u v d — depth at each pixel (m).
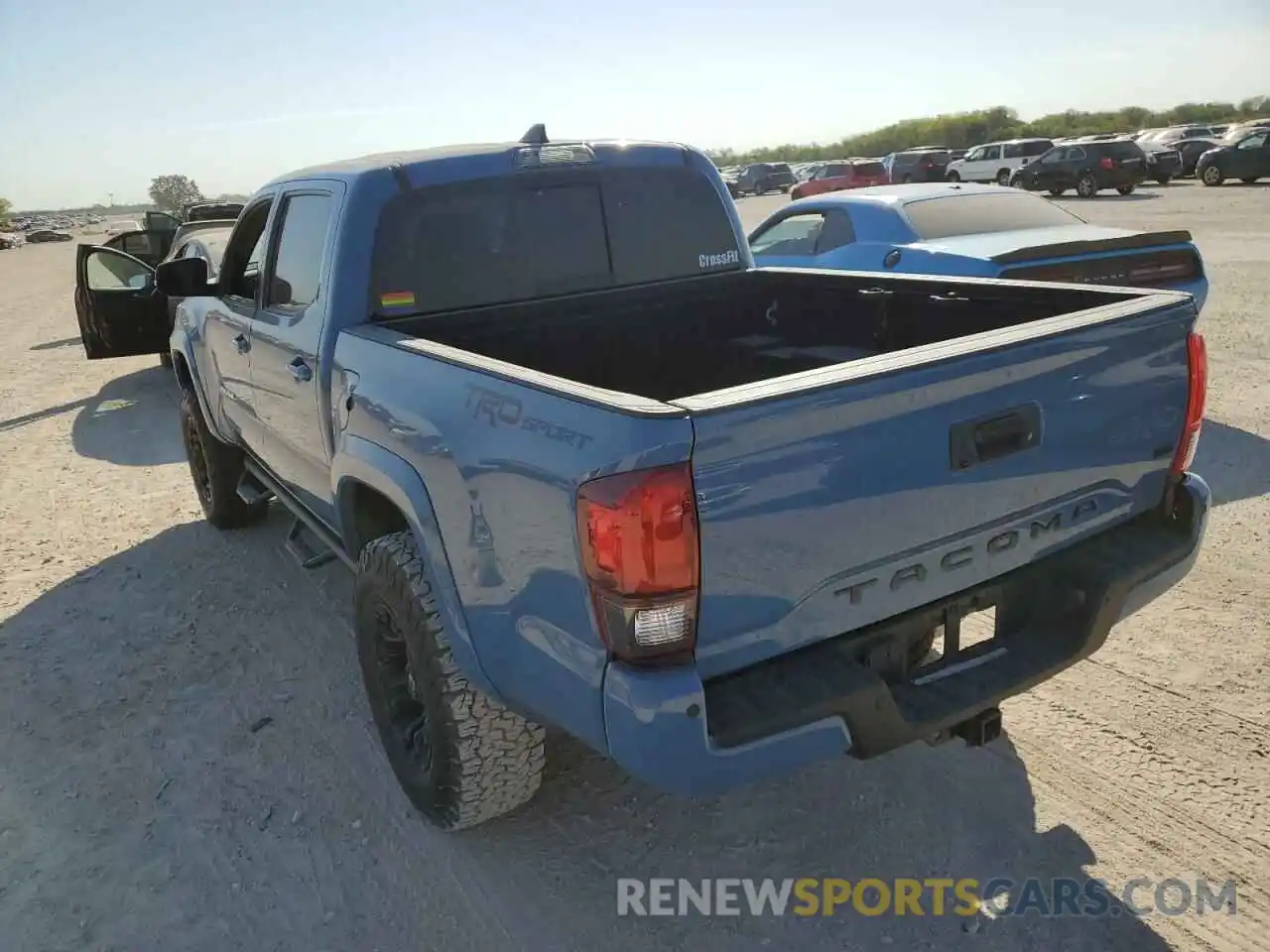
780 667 2.24
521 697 2.52
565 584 2.20
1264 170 28.02
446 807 2.96
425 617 2.81
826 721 2.18
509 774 2.90
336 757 3.62
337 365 3.34
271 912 2.87
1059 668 2.62
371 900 2.90
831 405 2.11
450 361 2.66
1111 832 2.96
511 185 3.71
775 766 2.15
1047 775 3.23
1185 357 2.81
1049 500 2.58
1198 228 17.89
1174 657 3.87
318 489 3.91
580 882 2.93
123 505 6.64
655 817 3.20
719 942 2.67
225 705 4.00
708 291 4.18
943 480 2.33
